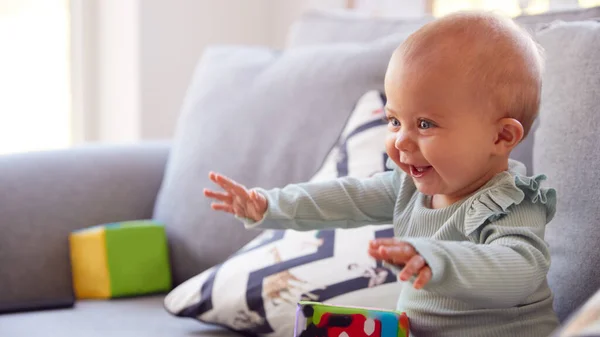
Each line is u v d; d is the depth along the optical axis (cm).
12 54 256
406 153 92
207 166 157
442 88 88
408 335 92
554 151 109
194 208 156
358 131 135
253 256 127
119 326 130
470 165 90
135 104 242
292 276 120
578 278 101
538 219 91
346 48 152
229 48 179
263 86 159
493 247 83
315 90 149
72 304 146
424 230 97
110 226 155
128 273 153
